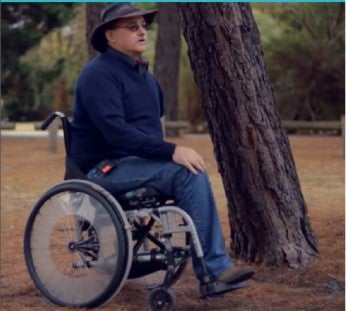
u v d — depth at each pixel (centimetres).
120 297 648
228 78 682
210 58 685
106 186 593
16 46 2878
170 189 580
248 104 686
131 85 598
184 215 569
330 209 1077
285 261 704
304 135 2839
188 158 568
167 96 2553
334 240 828
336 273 690
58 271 616
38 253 619
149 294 587
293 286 680
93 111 585
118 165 591
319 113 3083
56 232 636
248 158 692
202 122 3250
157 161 582
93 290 599
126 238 575
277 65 3055
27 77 3067
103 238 583
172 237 622
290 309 616
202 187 571
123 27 596
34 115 3725
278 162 700
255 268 707
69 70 3888
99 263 586
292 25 3203
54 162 1930
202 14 678
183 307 622
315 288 672
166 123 2517
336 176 1534
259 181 698
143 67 610
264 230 707
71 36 4056
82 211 591
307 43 3031
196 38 687
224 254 573
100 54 616
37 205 611
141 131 599
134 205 592
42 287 620
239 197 709
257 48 692
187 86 3231
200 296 630
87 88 588
